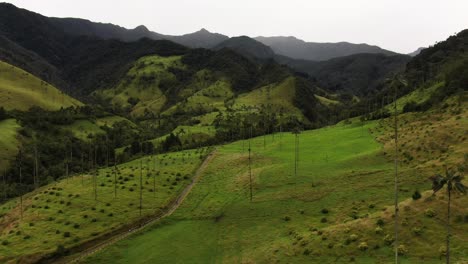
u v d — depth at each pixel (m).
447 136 119.19
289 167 136.75
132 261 88.19
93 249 95.88
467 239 63.28
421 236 66.81
